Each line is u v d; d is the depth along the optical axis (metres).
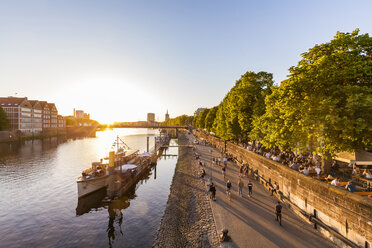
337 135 14.94
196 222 18.16
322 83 15.27
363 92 13.72
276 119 20.28
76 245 17.73
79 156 62.00
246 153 34.84
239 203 19.73
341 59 14.79
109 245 17.64
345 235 12.12
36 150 72.44
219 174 31.69
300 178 16.98
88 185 28.97
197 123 134.38
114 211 24.81
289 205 18.33
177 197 26.34
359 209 11.24
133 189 33.62
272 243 13.04
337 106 14.62
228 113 44.69
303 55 18.05
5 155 60.72
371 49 15.05
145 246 17.28
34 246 17.59
